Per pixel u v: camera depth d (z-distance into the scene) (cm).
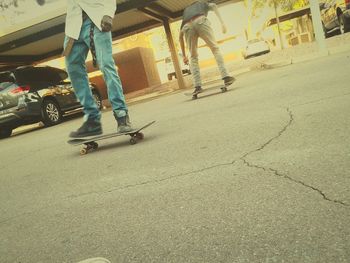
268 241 144
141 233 179
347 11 1445
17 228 229
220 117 436
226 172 233
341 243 132
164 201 211
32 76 1047
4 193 331
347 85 423
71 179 319
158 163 296
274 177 205
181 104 715
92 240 186
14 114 977
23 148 669
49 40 1425
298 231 146
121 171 302
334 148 227
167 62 2648
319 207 160
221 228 164
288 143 261
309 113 334
